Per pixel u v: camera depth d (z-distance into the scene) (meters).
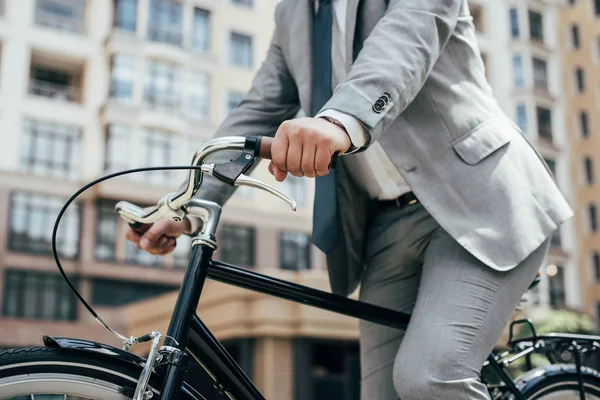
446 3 1.19
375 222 1.45
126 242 17.59
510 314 1.22
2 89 16.75
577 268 21.09
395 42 1.12
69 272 16.94
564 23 22.55
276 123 1.51
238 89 19.20
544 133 21.55
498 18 22.02
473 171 1.23
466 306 1.18
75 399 1.03
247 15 19.67
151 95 18.08
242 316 9.80
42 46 17.31
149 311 10.81
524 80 21.67
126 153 17.61
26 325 16.22
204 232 1.11
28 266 16.53
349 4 1.29
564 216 1.28
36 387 0.98
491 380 1.41
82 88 17.81
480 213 1.22
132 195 17.41
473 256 1.22
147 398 0.99
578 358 1.48
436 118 1.25
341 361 10.26
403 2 1.18
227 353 1.11
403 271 1.44
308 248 18.58
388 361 1.43
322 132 0.98
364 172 1.39
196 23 18.98
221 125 1.49
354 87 1.06
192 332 1.08
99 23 17.98
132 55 17.95
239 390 1.12
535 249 1.24
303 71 1.37
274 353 9.69
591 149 21.59
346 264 1.45
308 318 9.78
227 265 1.15
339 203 1.41
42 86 17.56
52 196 17.00
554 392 1.46
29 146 16.94
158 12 18.45
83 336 16.66
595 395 1.50
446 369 1.12
